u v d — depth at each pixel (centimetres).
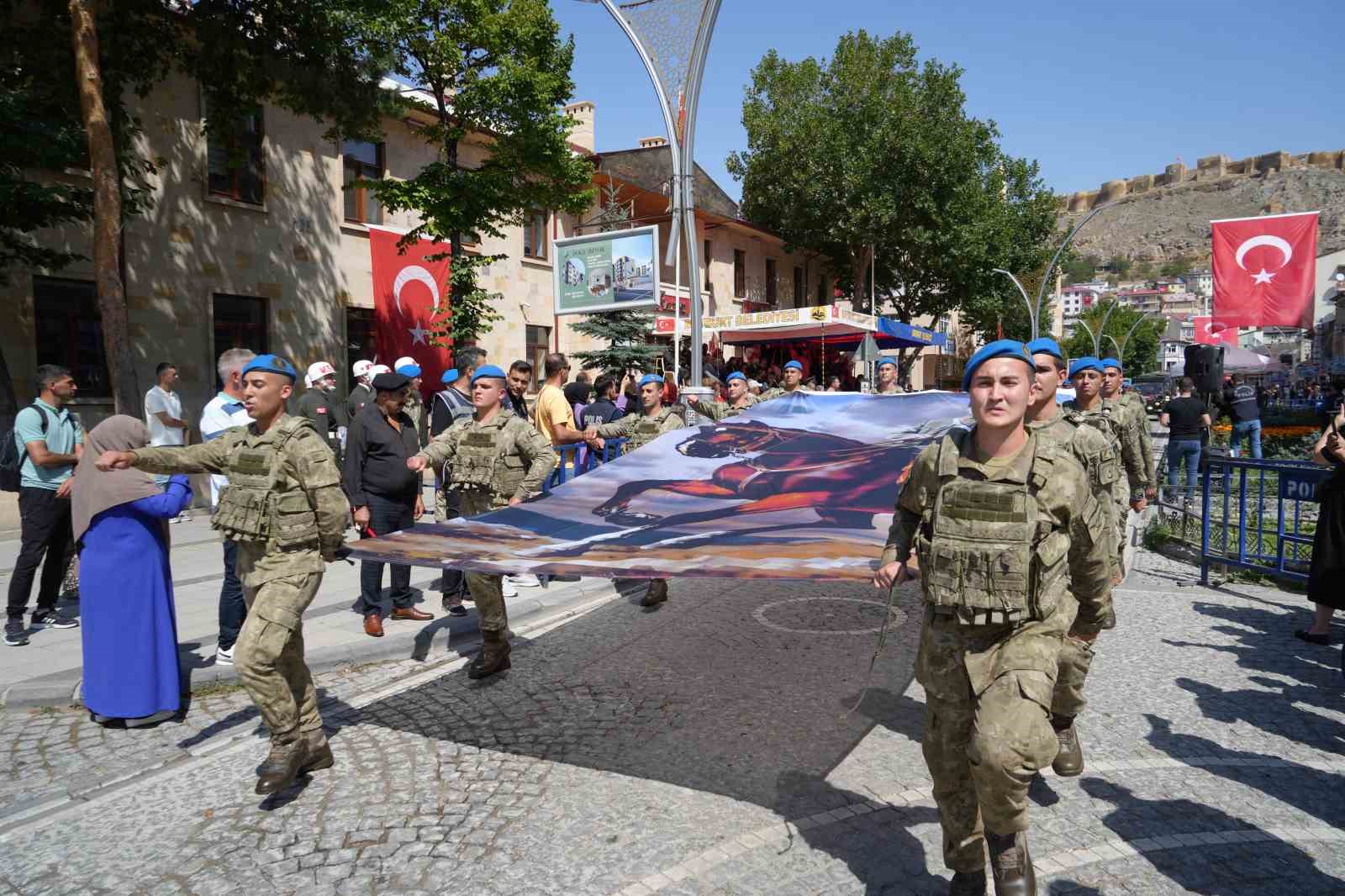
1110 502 385
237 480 386
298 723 394
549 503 514
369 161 1823
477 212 1466
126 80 1265
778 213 3381
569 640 624
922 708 482
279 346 1631
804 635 624
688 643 610
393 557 400
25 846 344
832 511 457
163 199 1449
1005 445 272
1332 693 498
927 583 274
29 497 610
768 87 3309
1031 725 251
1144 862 317
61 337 1327
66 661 566
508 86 1379
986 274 3456
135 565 458
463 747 434
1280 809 359
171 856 333
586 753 425
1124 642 600
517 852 332
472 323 1512
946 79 3144
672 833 345
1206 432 1595
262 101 1595
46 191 1050
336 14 1238
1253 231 1805
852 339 2541
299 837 346
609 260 1288
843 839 339
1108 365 622
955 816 280
